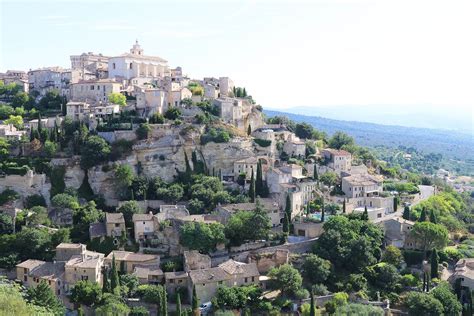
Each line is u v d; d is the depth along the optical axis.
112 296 182.75
